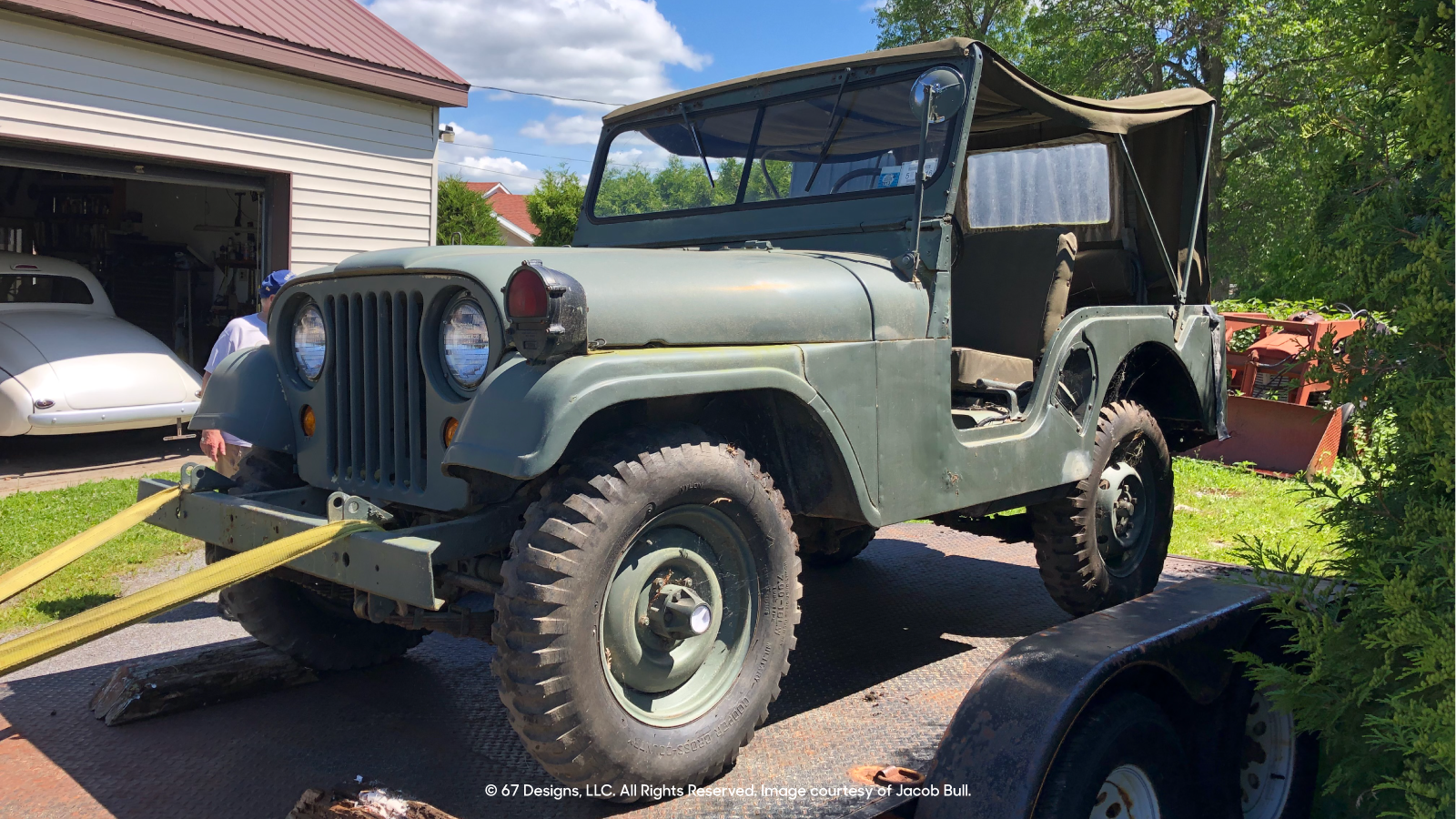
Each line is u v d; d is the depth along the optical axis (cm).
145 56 767
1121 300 456
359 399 260
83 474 748
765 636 250
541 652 203
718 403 272
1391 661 218
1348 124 240
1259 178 2177
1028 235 405
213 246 1262
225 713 286
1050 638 215
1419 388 214
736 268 265
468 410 216
